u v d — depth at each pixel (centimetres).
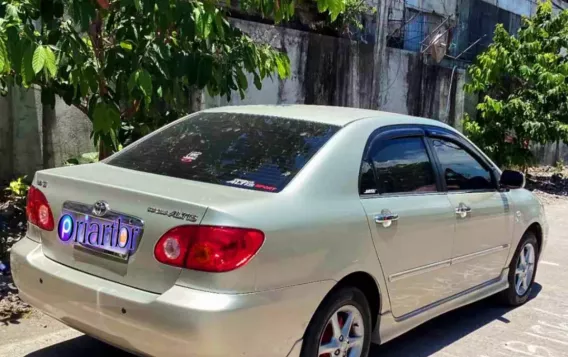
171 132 419
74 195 337
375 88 1107
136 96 521
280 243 304
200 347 282
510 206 518
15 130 733
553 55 1342
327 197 342
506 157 1359
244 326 289
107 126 511
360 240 350
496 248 503
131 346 305
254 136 385
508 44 1339
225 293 287
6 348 399
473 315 538
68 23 482
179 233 295
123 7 495
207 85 584
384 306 378
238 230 291
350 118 402
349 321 355
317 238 323
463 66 1575
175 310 285
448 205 433
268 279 299
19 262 351
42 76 502
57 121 768
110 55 506
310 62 1059
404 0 1395
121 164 388
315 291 322
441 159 452
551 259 769
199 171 358
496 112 1327
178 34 538
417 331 490
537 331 508
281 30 1005
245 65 598
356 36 1259
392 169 400
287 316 309
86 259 326
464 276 464
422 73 1324
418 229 398
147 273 303
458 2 1584
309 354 329
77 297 319
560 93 1315
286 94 1024
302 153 359
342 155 364
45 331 430
